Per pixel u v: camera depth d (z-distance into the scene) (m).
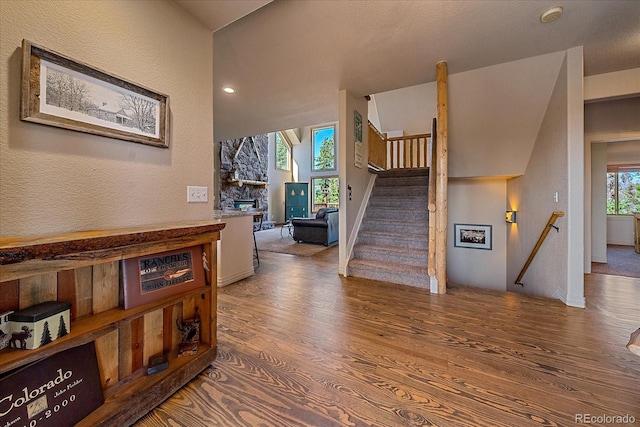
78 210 1.25
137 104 1.45
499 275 4.73
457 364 1.67
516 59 2.80
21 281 1.04
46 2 1.12
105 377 1.29
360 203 4.26
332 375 1.58
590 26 2.26
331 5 2.02
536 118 3.22
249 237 3.66
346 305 2.63
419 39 2.46
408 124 6.50
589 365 1.65
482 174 4.00
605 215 4.71
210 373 1.60
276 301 2.74
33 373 0.99
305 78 3.27
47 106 1.11
